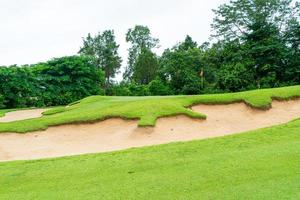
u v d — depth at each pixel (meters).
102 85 79.94
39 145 18.98
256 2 59.12
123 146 17.72
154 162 11.65
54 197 9.20
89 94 64.12
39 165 12.55
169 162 11.50
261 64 51.06
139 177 10.25
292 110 21.53
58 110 28.31
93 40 94.81
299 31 52.03
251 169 10.02
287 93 22.70
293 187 8.51
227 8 60.69
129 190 9.23
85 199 8.85
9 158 17.17
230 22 60.44
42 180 10.90
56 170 11.76
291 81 49.47
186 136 18.81
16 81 53.72
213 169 10.32
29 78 56.12
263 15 58.72
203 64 63.28
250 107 21.55
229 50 56.56
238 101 22.56
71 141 19.36
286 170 9.72
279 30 56.78
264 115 20.95
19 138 19.89
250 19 59.06
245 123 20.50
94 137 19.58
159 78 65.75
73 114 22.72
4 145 19.05
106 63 94.44
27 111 42.03
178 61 62.50
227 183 9.14
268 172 9.67
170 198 8.48
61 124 20.84
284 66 51.72
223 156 11.57
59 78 60.66
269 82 48.09
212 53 61.34
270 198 7.99
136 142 18.09
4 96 52.94
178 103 22.33
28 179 11.12
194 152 12.44
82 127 20.59
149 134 18.69
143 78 86.06
